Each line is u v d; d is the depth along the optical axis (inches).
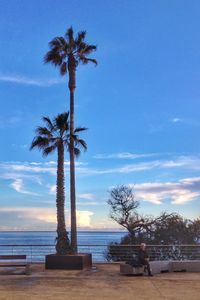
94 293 613.9
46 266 912.9
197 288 652.1
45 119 1045.8
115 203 1642.5
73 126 1060.5
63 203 1012.5
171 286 670.5
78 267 902.4
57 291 628.7
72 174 1048.8
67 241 993.5
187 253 1167.6
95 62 1156.5
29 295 595.8
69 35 1120.8
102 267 950.4
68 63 1109.7
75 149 1064.2
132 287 663.1
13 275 803.4
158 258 1179.9
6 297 580.1
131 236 1617.9
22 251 1109.1
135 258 853.2
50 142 1042.7
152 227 1625.2
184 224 1636.3
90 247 1151.6
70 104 1075.9
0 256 848.3
